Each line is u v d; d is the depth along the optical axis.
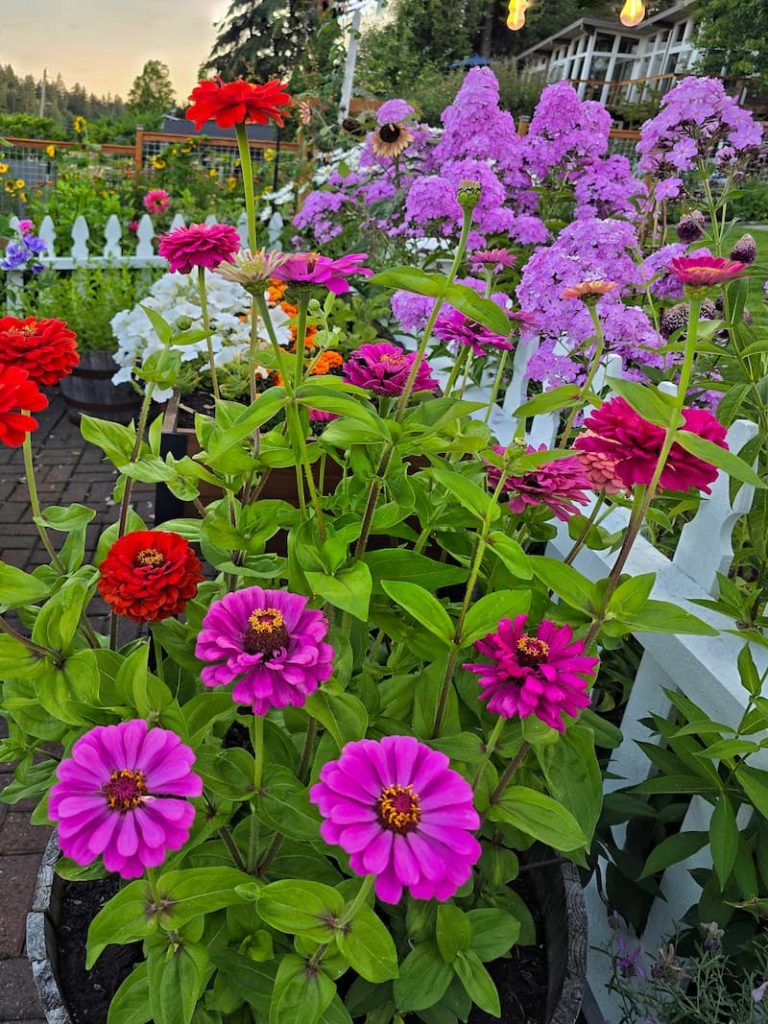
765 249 4.47
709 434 1.17
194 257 1.55
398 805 0.80
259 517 1.51
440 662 1.34
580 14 28.41
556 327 2.46
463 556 1.66
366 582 1.12
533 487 1.33
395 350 1.58
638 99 24.02
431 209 3.51
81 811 0.81
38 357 1.32
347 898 1.21
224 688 1.46
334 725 1.12
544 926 1.47
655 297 3.03
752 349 1.74
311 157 8.12
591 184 3.93
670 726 1.59
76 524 1.51
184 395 3.25
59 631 1.23
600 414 1.21
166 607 1.18
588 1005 1.85
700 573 1.71
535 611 1.42
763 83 15.96
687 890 1.62
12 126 13.56
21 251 4.93
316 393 1.26
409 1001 1.19
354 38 7.09
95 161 8.47
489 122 4.03
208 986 1.28
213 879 1.06
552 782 1.26
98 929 1.02
